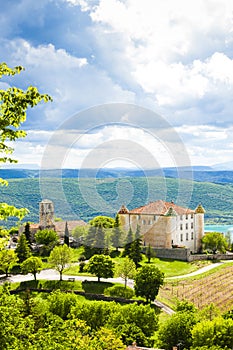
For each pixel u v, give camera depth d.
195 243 120.38
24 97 14.20
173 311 70.69
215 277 92.06
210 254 114.38
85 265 91.94
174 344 48.44
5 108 14.27
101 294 78.19
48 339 22.03
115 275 89.75
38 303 57.44
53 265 87.50
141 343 47.34
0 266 90.12
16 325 21.67
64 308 57.09
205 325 46.75
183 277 92.75
